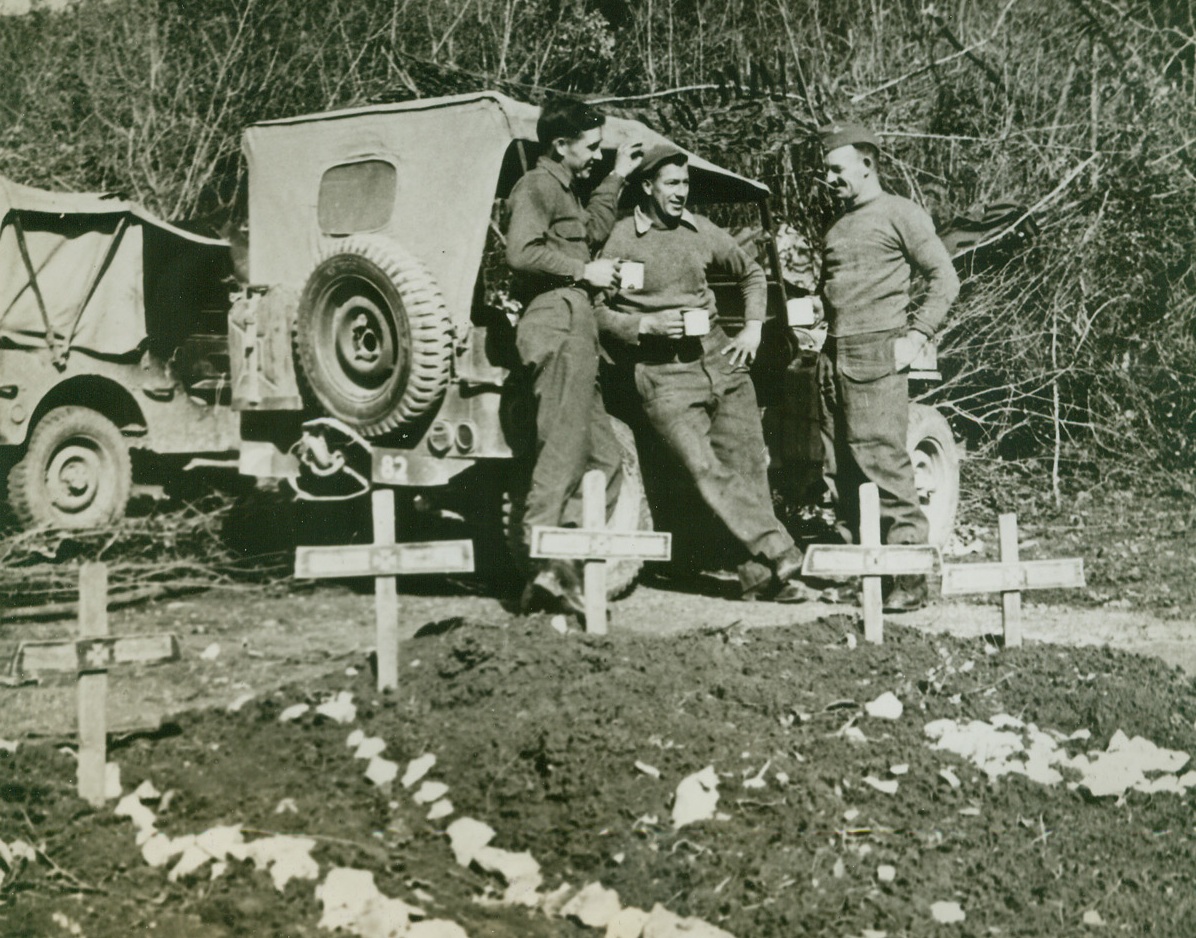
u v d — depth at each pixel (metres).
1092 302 11.16
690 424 6.84
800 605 6.89
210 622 6.57
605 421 6.65
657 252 6.75
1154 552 8.63
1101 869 3.98
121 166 11.14
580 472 6.22
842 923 3.62
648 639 5.53
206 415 8.68
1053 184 11.03
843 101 10.72
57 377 7.93
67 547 7.90
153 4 11.44
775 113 9.98
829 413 7.21
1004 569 5.66
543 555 5.41
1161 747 4.78
